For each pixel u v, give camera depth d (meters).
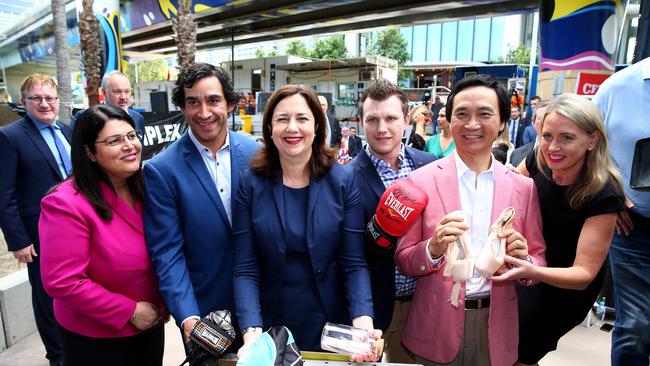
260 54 52.84
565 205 1.73
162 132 5.61
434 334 1.65
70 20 14.37
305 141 1.55
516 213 1.62
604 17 6.68
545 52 7.25
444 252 1.49
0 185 2.51
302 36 20.28
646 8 2.93
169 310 1.65
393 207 1.56
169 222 1.75
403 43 38.31
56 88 2.78
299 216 1.63
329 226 1.62
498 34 62.62
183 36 9.20
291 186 1.66
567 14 6.82
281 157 1.63
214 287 1.86
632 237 2.19
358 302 1.60
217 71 1.88
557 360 2.81
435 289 1.65
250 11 15.84
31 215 2.66
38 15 21.16
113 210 1.68
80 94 16.77
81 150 1.60
